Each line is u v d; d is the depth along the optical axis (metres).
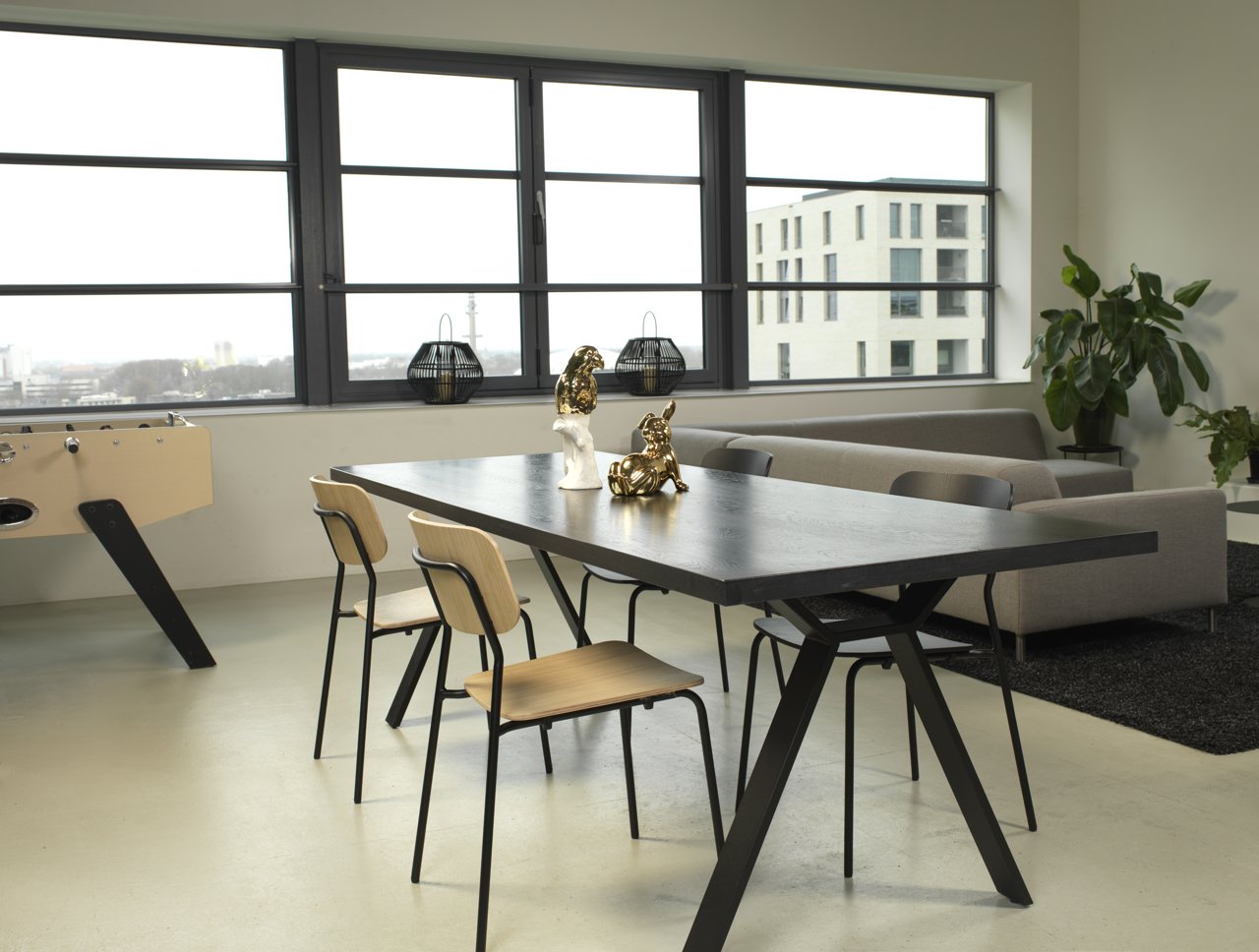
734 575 1.86
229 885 2.43
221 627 4.81
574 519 2.56
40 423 4.79
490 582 2.17
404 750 3.25
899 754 3.10
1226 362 6.93
